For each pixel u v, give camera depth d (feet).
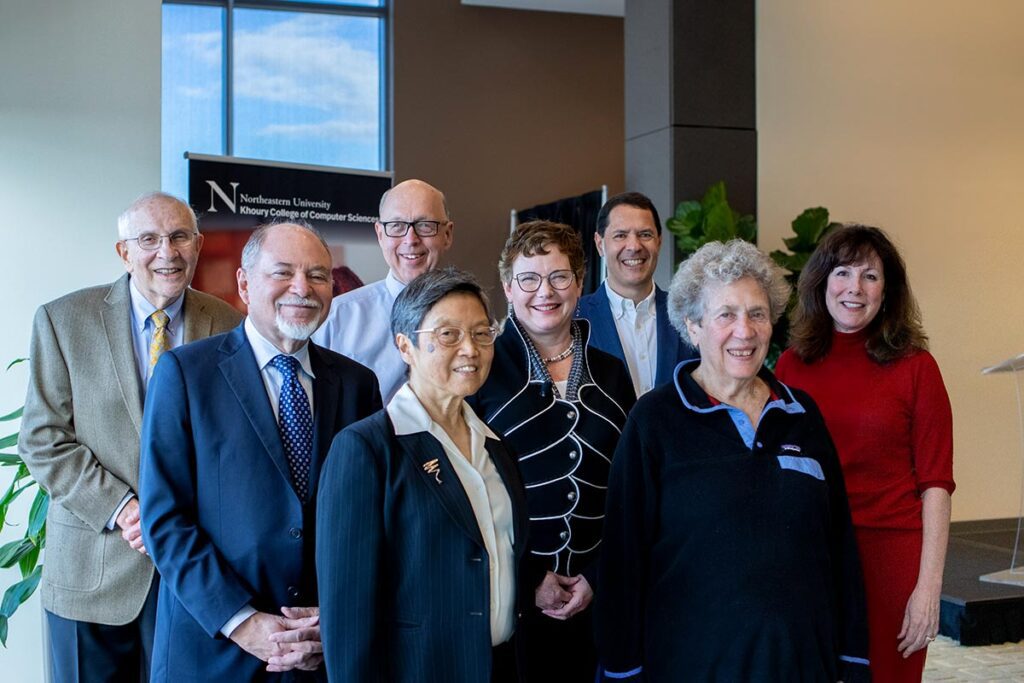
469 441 7.24
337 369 8.56
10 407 13.46
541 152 33.19
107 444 9.62
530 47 33.06
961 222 25.52
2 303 13.47
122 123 14.12
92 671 9.55
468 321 6.93
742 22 23.65
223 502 7.76
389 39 32.30
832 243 9.52
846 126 24.64
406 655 6.56
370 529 6.57
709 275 7.79
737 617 7.38
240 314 10.71
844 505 8.07
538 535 8.91
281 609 7.67
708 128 23.43
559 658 8.82
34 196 13.64
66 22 13.84
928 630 9.01
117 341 9.77
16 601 12.21
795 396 8.09
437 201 11.59
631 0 24.54
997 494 25.49
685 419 7.86
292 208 19.71
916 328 9.46
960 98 25.57
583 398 9.12
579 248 9.23
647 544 7.84
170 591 7.95
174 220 9.87
